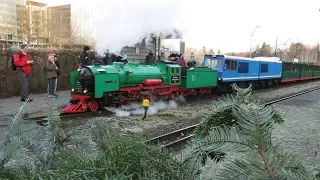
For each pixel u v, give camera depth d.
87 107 10.05
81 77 9.90
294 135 7.57
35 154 1.46
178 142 6.32
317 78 40.84
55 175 0.97
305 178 1.06
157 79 12.68
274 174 0.99
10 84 12.49
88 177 0.94
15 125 1.53
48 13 28.14
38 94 13.45
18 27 28.73
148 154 1.10
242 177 1.02
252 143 1.05
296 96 17.59
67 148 1.52
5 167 1.40
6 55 12.31
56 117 1.68
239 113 1.13
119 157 1.04
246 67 20.22
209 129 1.58
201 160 1.23
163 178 1.05
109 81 10.52
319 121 9.66
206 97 15.88
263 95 18.03
